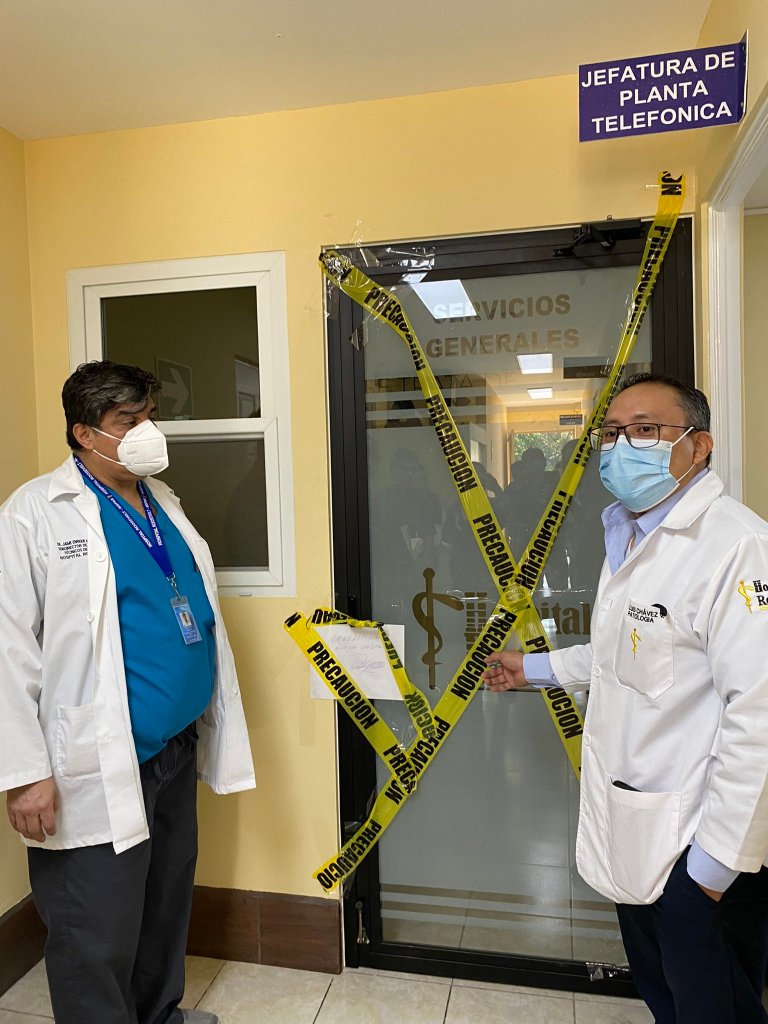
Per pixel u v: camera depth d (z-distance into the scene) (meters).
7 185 2.05
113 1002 1.51
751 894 1.24
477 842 1.99
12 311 2.06
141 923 1.70
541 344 1.91
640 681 1.30
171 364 2.11
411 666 2.01
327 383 2.01
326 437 2.00
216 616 1.79
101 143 2.09
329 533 2.01
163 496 1.82
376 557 2.02
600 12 1.60
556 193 1.85
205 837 2.10
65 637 1.47
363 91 1.89
